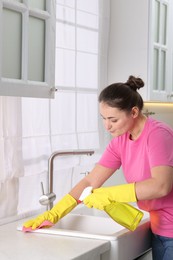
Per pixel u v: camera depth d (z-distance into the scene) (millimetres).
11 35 1909
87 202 1936
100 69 3037
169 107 3514
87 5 2885
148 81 2945
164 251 2010
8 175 2225
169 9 3143
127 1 3010
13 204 2318
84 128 2891
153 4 2941
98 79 3023
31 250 1751
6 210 2277
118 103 1874
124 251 1944
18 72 1960
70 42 2754
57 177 2664
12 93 1874
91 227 2285
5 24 1870
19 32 1954
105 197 1890
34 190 2469
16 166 2266
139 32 2979
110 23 3082
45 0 2094
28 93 1972
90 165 2936
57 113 2658
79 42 2838
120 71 3055
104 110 1915
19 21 1949
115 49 3066
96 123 2994
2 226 2125
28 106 2424
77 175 2840
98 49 3010
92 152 2340
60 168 2654
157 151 1859
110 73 3092
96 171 2154
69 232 1955
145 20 2953
